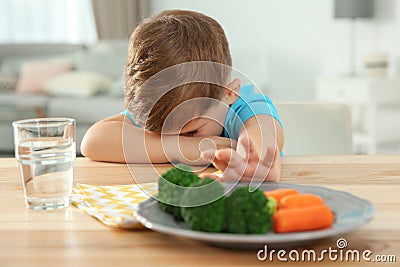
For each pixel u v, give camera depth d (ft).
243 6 17.37
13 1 18.69
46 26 18.85
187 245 2.28
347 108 5.50
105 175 3.62
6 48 17.44
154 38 3.40
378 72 13.17
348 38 15.20
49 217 2.70
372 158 4.10
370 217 2.25
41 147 2.82
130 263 2.11
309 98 16.57
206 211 2.20
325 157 4.17
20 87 15.92
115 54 16.52
